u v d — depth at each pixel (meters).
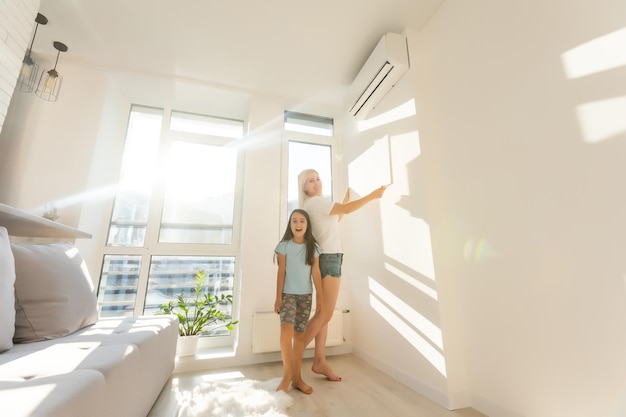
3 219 1.13
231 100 2.89
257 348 2.21
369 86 2.25
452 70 1.76
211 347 2.45
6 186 2.04
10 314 0.93
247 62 2.43
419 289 1.73
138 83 2.62
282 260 1.82
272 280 2.47
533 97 1.27
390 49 1.96
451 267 1.65
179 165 2.80
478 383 1.44
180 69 2.50
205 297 2.41
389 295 2.03
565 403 1.07
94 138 2.27
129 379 0.96
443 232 1.70
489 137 1.48
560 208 1.13
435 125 1.86
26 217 1.08
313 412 1.38
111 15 1.98
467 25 1.67
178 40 2.20
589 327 1.02
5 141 2.11
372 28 2.10
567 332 1.08
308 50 2.31
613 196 0.98
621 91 0.98
